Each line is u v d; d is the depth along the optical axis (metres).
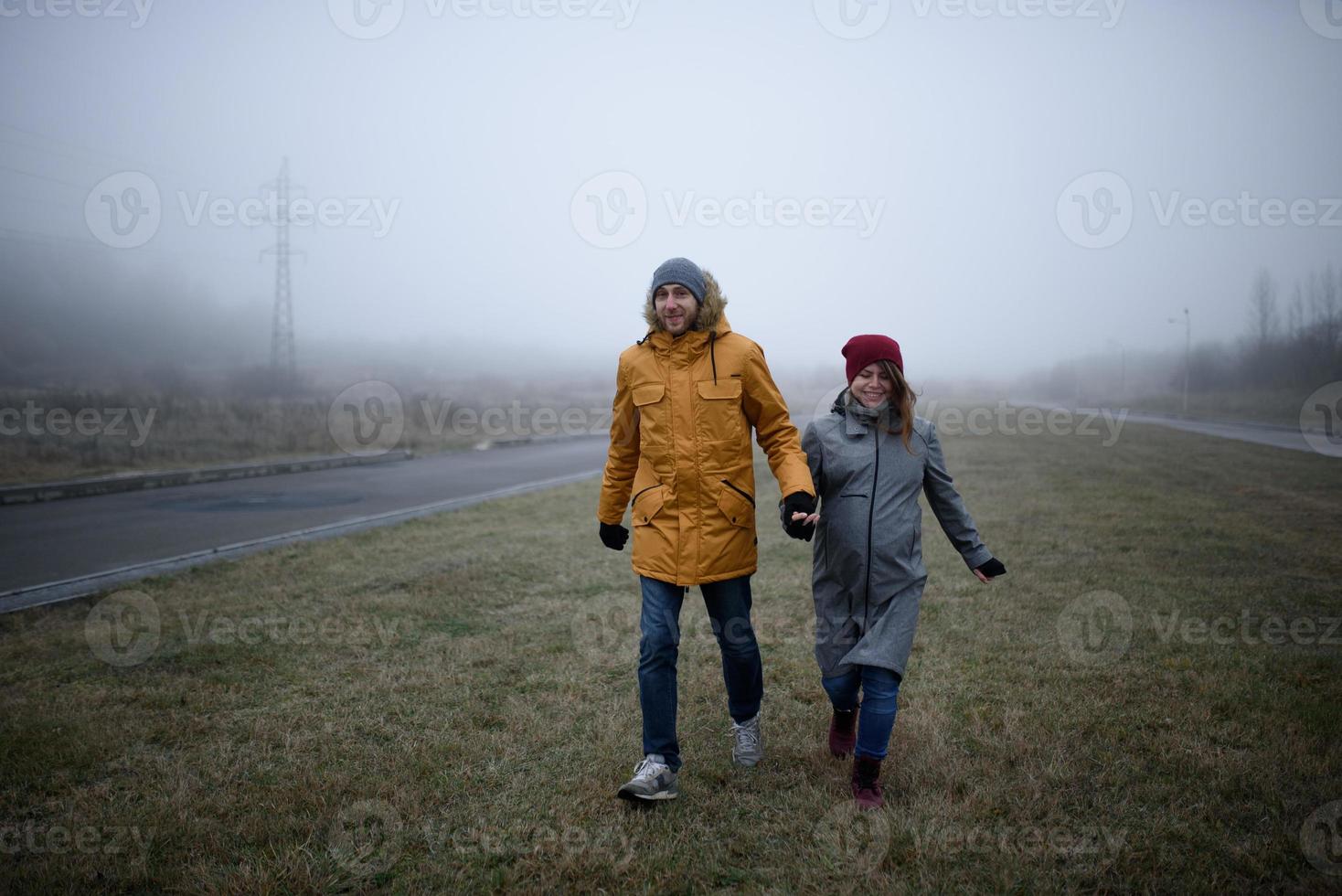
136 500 10.95
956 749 2.97
